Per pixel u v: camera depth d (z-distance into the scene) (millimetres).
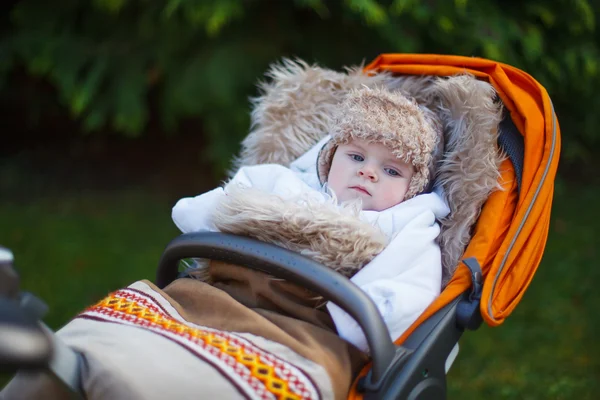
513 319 3807
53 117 6395
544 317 3787
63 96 4855
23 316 1353
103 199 5426
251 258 1756
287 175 2123
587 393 3023
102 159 6070
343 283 1636
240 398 1445
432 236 1915
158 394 1421
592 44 4512
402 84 2389
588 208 5145
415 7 3998
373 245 1832
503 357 3439
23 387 1556
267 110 2504
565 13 4402
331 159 2121
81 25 4898
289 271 1693
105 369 1438
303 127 2469
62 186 5660
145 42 4719
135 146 6219
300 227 1818
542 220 1978
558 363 3330
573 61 4375
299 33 4594
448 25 3971
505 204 2018
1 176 5742
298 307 1757
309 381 1518
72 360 1459
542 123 2035
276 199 1869
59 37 4785
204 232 1889
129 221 5039
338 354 1633
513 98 2074
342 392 1577
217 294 1758
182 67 4598
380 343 1582
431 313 1769
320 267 1679
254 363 1506
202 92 4457
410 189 2016
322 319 1757
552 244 4590
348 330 1705
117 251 4578
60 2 4867
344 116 2041
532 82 2125
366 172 1981
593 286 4039
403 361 1631
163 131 6273
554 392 3031
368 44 4621
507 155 2096
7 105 6180
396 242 1840
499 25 4184
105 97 4789
